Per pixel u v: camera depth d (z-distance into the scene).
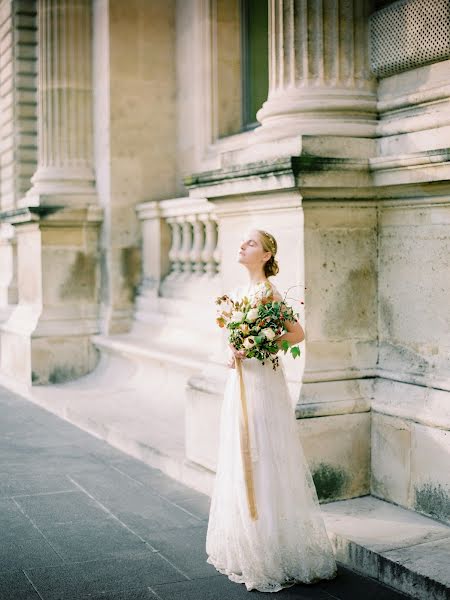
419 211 5.02
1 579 4.29
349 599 4.09
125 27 9.54
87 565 4.49
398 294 5.21
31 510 5.45
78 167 9.91
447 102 5.00
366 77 5.53
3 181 12.78
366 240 5.32
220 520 4.42
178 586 4.23
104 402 8.41
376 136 5.38
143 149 9.70
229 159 5.91
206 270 8.77
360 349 5.33
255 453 4.29
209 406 5.78
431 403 4.86
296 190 5.02
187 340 8.51
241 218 5.73
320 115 5.41
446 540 4.45
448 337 4.87
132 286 9.77
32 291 10.09
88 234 9.88
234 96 9.36
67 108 9.88
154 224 9.39
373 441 5.22
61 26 9.86
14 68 12.05
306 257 5.13
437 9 5.00
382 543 4.42
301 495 4.33
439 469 4.74
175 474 6.19
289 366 5.29
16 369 10.16
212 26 9.19
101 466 6.54
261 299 4.38
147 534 4.98
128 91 9.59
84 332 9.79
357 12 5.50
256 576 4.20
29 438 7.50
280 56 5.63
